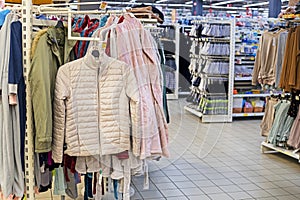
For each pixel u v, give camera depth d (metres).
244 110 7.90
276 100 5.45
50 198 3.68
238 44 7.75
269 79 5.90
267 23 7.93
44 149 2.56
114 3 9.95
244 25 7.82
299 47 4.78
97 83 2.58
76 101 2.57
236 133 6.66
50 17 3.56
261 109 7.98
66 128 2.59
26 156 2.76
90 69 2.56
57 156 2.62
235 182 4.29
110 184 3.34
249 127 7.18
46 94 2.52
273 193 3.98
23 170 2.73
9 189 2.61
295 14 5.09
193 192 3.95
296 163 5.05
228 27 7.40
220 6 13.55
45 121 2.52
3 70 2.55
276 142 5.24
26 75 2.67
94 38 2.58
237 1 13.37
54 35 2.65
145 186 3.24
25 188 2.79
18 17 2.75
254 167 4.84
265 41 5.92
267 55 5.88
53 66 2.62
